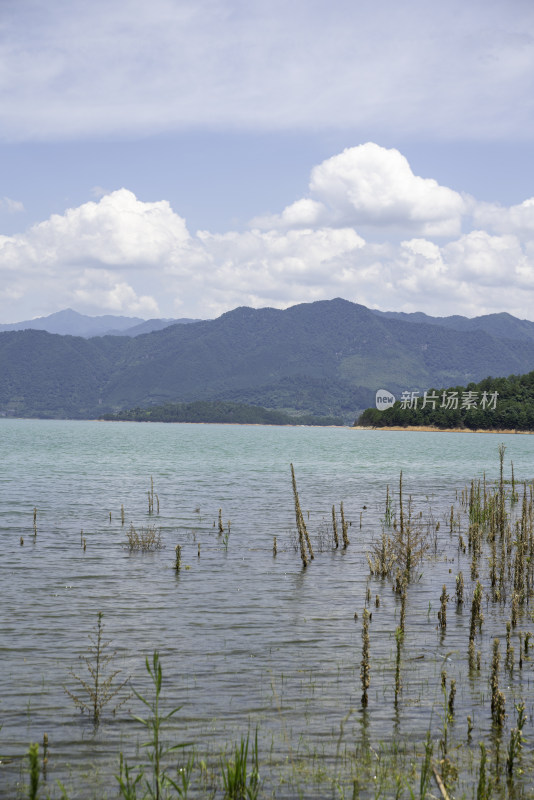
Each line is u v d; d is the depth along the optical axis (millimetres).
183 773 11227
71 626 19141
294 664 16297
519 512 43750
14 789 10680
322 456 116938
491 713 13531
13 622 19359
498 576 26328
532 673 15938
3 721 13047
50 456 104375
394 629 19234
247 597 22766
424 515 44062
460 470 87562
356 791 10516
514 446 173125
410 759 11875
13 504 46688
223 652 17109
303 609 21312
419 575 26578
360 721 13297
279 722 13219
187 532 36219
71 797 10500
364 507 45906
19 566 27156
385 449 148250
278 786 10922
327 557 30062
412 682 15242
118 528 37125
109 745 12234
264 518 42000
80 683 14930
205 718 13344
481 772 10477
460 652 17312
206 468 84750
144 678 15320
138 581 24906
